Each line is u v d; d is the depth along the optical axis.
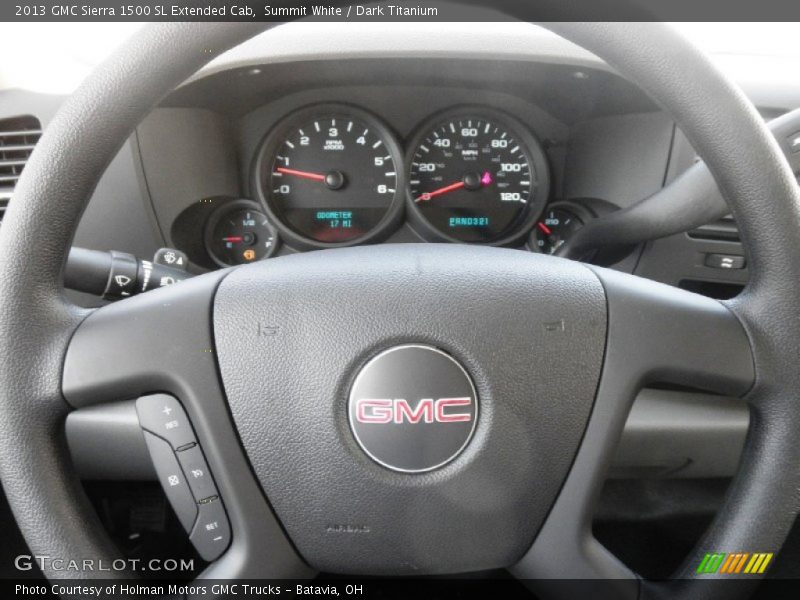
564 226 2.28
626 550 1.39
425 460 0.79
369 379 0.79
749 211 0.80
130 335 0.81
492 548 0.84
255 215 2.23
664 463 1.03
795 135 1.04
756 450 0.84
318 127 2.21
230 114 2.09
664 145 1.82
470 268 0.84
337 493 0.80
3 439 0.79
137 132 1.81
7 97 1.65
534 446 0.81
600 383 0.82
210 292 0.84
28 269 0.78
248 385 0.81
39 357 0.79
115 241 1.85
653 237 1.31
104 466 1.05
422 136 2.22
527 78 1.96
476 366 0.80
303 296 0.82
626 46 0.78
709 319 0.84
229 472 0.81
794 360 0.81
